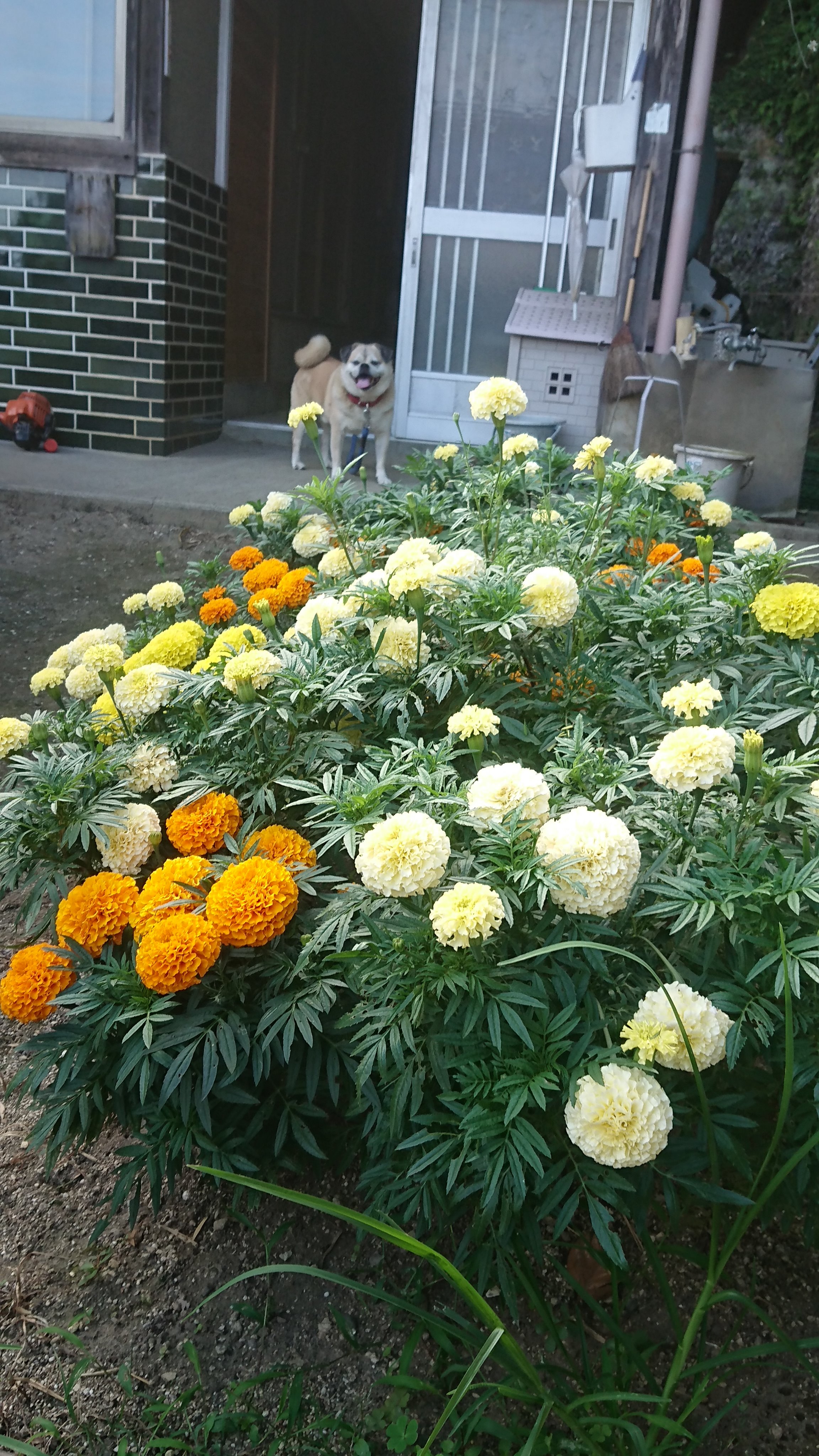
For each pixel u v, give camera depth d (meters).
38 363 6.37
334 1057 1.64
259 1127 1.66
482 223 6.66
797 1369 1.59
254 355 9.07
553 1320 1.58
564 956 1.47
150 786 1.94
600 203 6.53
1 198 6.16
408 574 1.90
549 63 6.42
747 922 1.46
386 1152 1.62
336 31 10.94
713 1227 1.44
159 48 5.89
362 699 1.81
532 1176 1.44
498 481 2.60
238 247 8.42
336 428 5.90
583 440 6.38
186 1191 1.90
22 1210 1.87
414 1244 1.22
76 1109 1.67
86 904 1.68
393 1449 1.48
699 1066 1.37
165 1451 1.50
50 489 5.25
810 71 10.77
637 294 5.91
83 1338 1.66
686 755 1.50
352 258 13.00
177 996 1.65
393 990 1.47
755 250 11.66
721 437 5.73
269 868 1.57
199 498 5.19
